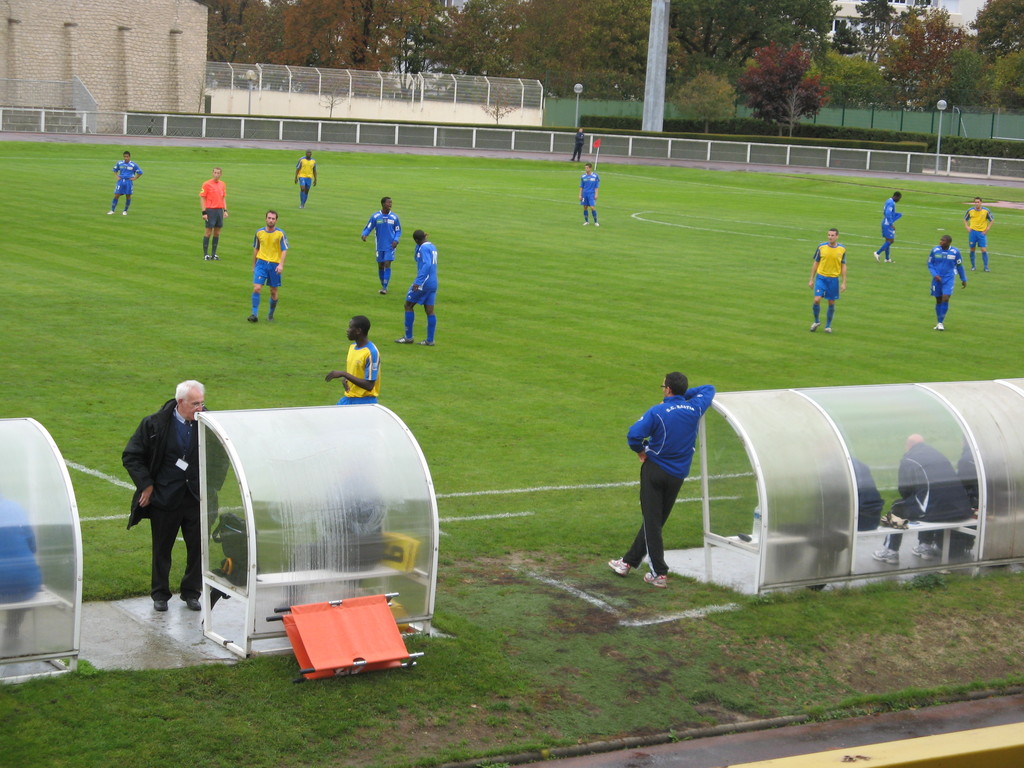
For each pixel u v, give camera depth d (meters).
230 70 73.69
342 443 8.07
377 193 40.00
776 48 77.94
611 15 87.31
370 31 86.44
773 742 7.23
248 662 7.61
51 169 39.66
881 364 19.00
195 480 8.42
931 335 21.80
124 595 8.84
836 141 67.62
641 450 9.32
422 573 8.12
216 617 8.52
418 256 18.52
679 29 92.75
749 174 58.31
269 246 19.38
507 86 79.31
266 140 58.31
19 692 7.00
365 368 11.84
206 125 57.59
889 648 8.55
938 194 52.81
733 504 9.58
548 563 9.94
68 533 7.32
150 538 10.13
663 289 25.25
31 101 59.91
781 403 9.73
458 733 6.95
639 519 11.30
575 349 19.12
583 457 13.45
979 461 10.07
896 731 7.48
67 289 21.08
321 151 55.34
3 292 20.38
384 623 7.75
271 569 7.62
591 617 8.76
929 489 9.89
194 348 17.50
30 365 15.92
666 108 81.19
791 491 9.28
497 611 8.77
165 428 8.39
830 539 9.48
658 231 35.31
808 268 29.45
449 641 8.12
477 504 11.50
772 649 8.38
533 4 91.88
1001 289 28.11
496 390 16.34
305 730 6.79
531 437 14.17
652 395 16.47
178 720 6.77
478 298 23.05
